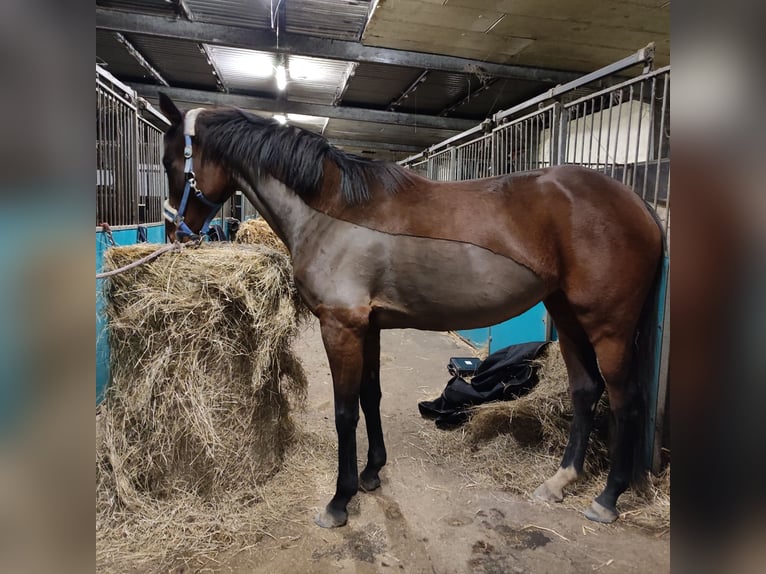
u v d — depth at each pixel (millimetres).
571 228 1499
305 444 2129
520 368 2414
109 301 1643
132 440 1657
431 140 8633
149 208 3871
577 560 1439
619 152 4289
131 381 1647
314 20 3822
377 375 1834
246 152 1618
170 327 1588
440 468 2004
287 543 1517
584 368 1790
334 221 1548
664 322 1739
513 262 1489
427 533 1571
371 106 6613
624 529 1587
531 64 4535
